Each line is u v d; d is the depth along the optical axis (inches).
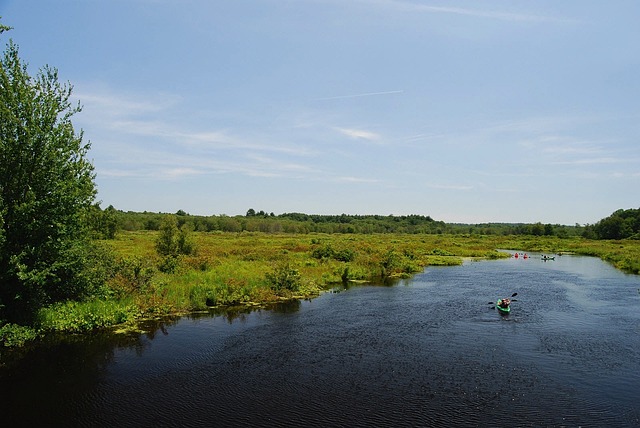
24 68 788.6
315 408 544.1
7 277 746.2
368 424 503.8
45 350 755.4
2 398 568.1
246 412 533.3
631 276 1827.0
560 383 628.4
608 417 526.0
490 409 543.8
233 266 1567.4
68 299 938.1
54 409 538.6
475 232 6983.3
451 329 920.3
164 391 593.6
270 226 6048.2
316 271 1673.2
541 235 5610.2
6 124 762.2
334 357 735.7
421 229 7155.5
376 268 1833.2
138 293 1075.9
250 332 888.9
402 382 628.1
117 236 2765.7
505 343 820.6
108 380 629.9
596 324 967.0
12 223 753.6
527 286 1528.1
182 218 5167.3
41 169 789.9
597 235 5270.7
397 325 951.0
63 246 816.3
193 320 985.5
